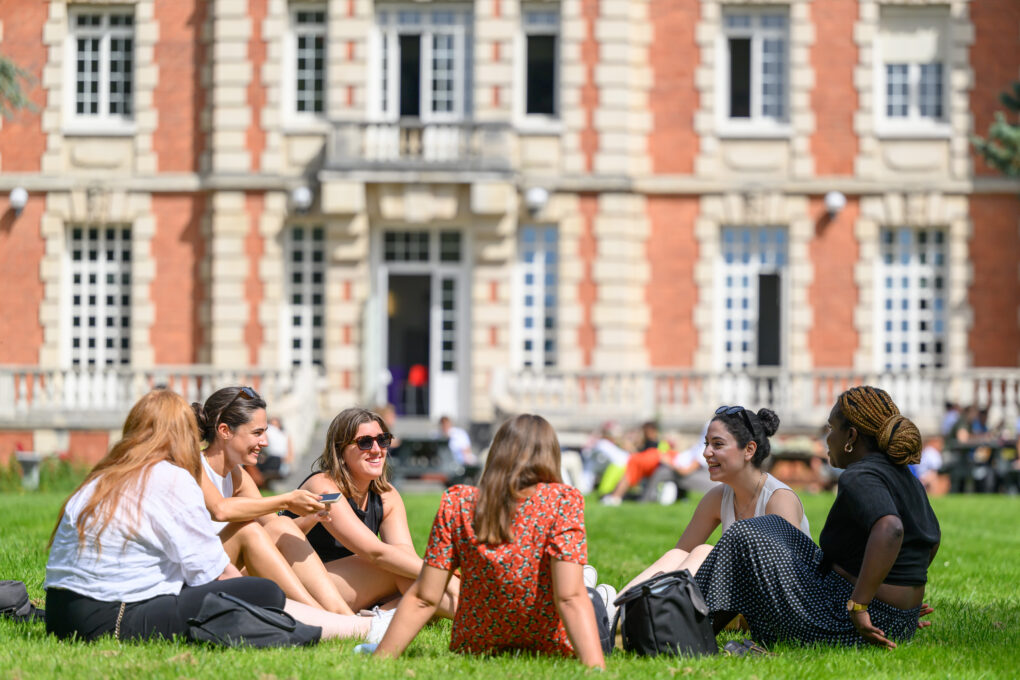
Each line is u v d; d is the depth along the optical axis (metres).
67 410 29.92
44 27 30.48
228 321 31.19
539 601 7.24
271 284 31.20
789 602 7.79
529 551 7.17
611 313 31.14
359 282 30.98
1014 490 27.19
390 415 27.19
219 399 8.80
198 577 7.80
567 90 31.19
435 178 30.45
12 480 27.42
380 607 8.72
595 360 31.16
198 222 31.42
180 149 31.39
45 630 7.98
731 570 7.93
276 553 8.36
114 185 31.25
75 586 7.69
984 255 31.33
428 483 26.69
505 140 30.53
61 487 27.27
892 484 7.69
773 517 8.09
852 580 7.86
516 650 7.44
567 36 31.16
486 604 7.32
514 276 31.36
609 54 31.14
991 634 8.66
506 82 30.94
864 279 31.36
